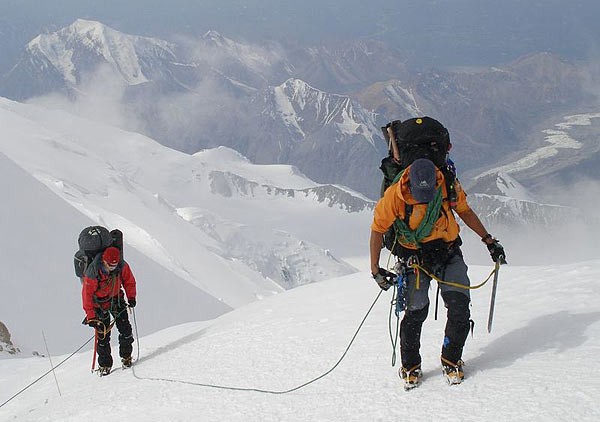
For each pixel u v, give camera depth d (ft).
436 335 20.44
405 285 16.31
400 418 14.85
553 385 14.11
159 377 24.50
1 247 102.58
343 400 16.90
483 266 31.42
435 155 15.94
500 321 20.16
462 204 16.49
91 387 26.76
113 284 28.96
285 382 19.77
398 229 16.20
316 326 25.88
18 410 27.73
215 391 20.57
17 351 52.85
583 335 16.78
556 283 23.21
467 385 15.60
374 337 21.93
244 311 36.22
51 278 95.55
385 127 16.75
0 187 132.26
